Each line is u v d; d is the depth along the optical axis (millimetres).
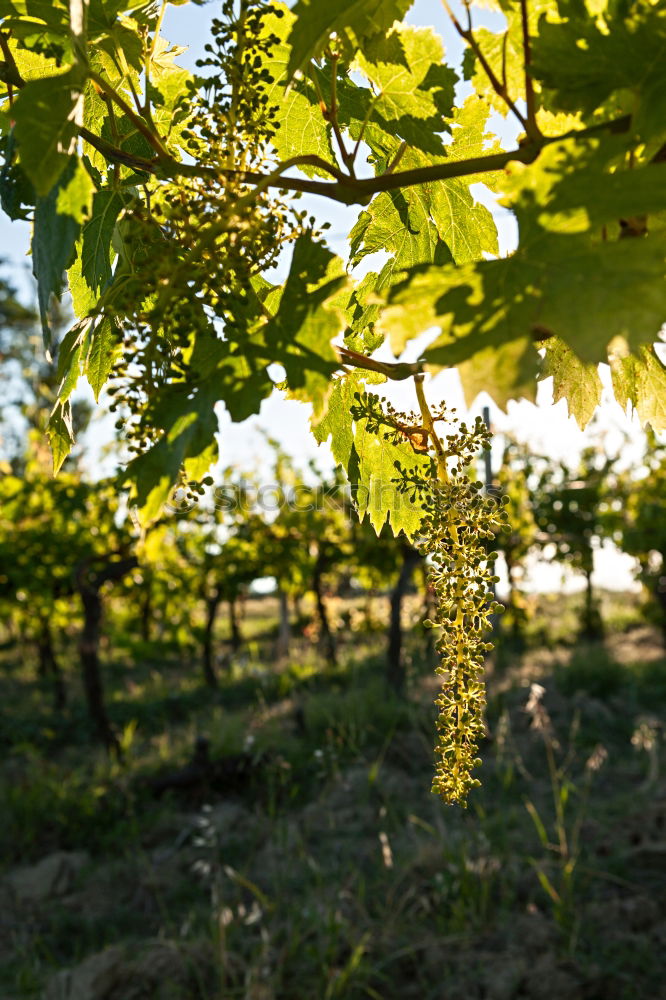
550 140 883
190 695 12500
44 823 7469
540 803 7016
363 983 4609
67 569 12016
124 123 1195
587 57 889
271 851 6516
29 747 9398
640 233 935
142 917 5867
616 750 8477
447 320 738
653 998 4418
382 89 1155
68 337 1132
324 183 952
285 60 1178
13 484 11859
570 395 1163
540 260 742
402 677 10156
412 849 6180
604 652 12297
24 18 1081
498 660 12523
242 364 858
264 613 24641
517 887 5484
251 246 941
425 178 925
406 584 10664
